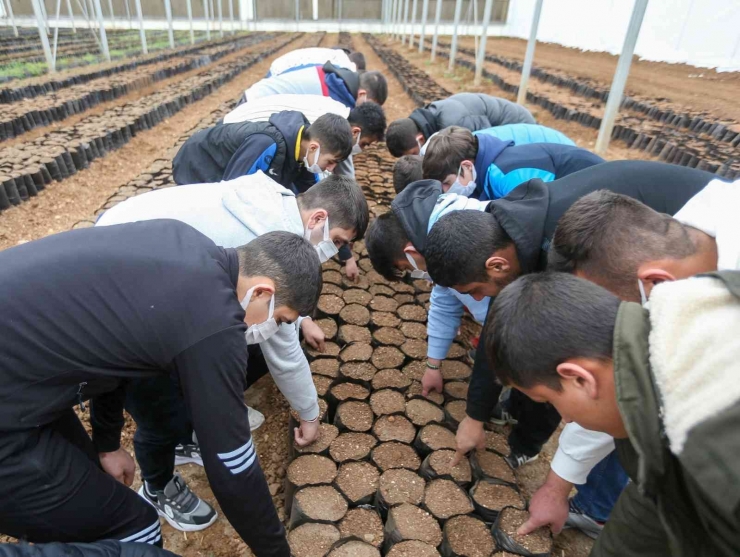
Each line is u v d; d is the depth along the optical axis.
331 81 4.55
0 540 2.16
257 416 2.75
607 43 17.03
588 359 1.03
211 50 19.25
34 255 1.30
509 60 15.39
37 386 1.26
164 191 2.07
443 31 31.28
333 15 36.59
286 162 3.09
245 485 1.39
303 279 1.50
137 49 18.17
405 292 3.61
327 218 2.12
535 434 2.33
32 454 1.32
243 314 1.34
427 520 1.98
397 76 13.52
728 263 1.33
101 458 1.92
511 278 1.90
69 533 1.46
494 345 1.19
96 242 1.33
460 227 1.83
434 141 2.92
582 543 2.21
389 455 2.29
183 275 1.27
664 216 1.57
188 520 2.21
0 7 25.25
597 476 2.07
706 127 7.50
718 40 12.28
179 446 2.55
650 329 0.96
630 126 7.60
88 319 1.24
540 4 8.54
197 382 1.26
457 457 2.19
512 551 1.87
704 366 0.83
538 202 1.91
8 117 7.38
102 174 6.53
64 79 10.80
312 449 2.31
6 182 5.25
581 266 1.60
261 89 4.43
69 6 20.97
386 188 5.48
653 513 1.30
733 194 1.47
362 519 2.02
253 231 1.96
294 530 1.95
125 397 1.89
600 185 1.99
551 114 9.34
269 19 36.34
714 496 0.78
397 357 2.91
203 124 7.95
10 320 1.21
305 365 2.06
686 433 0.82
